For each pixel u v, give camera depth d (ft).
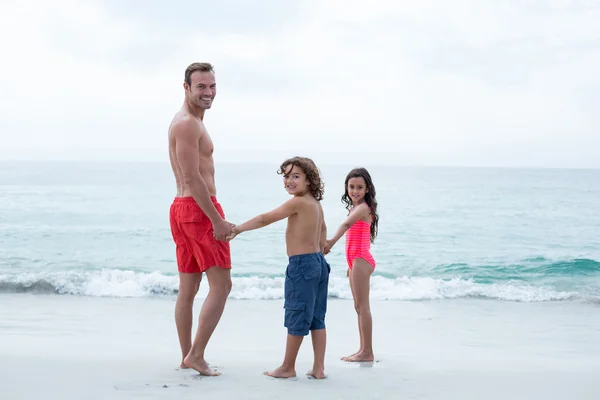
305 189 14.12
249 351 18.12
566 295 30.78
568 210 80.33
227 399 12.03
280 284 32.45
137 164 323.37
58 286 30.40
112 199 87.81
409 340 20.83
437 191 123.44
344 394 12.78
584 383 14.43
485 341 20.90
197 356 13.93
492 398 12.96
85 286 30.45
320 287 14.23
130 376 13.75
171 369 14.52
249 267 40.14
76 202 82.99
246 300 29.17
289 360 14.10
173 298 28.99
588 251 47.67
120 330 21.39
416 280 33.83
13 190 105.91
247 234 52.85
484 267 40.47
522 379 14.75
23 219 64.34
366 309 16.74
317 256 14.01
